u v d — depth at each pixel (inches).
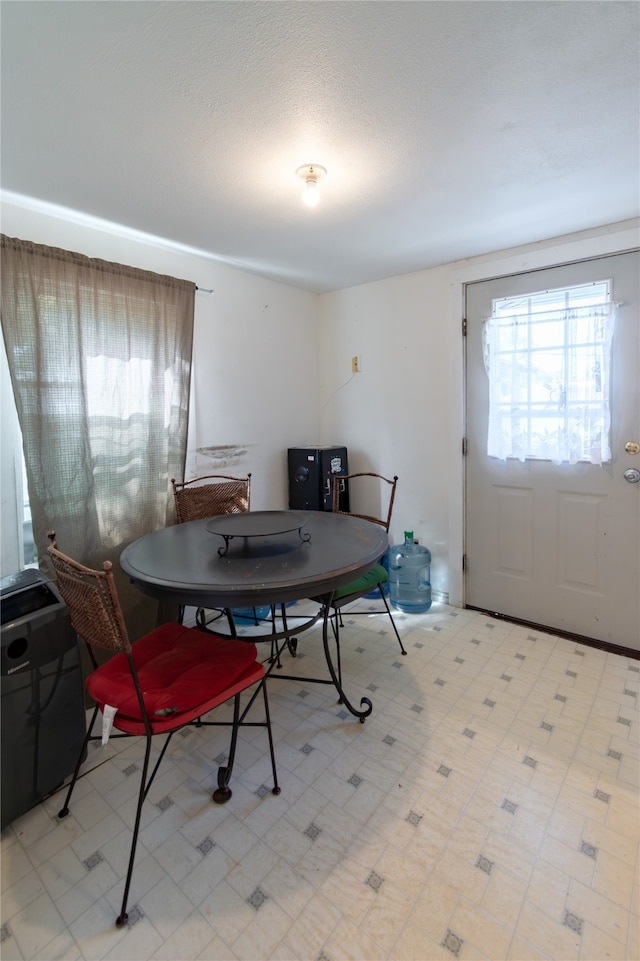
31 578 62.7
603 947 41.6
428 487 115.4
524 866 48.9
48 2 36.6
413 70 44.8
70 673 61.2
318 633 102.1
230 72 44.5
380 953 41.4
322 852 51.0
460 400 107.2
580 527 94.6
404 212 77.7
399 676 84.4
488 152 60.2
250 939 42.8
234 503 98.3
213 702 52.3
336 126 53.9
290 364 124.3
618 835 52.2
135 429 86.7
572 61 44.1
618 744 66.2
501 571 106.7
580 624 96.7
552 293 92.6
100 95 47.5
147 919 44.6
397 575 119.8
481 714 73.4
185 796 59.2
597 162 63.1
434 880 47.7
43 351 72.9
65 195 69.7
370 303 121.0
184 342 93.9
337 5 37.4
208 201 72.4
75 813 56.9
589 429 90.9
